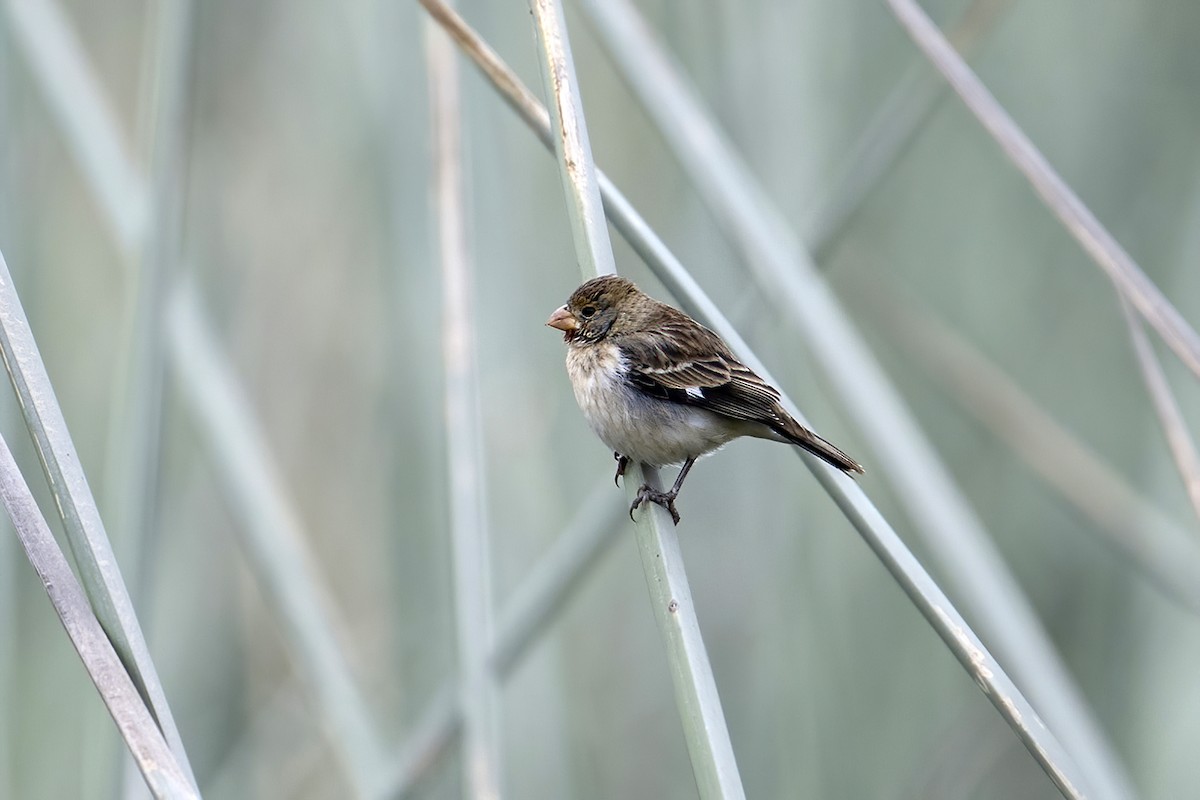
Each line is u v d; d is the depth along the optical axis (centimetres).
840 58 1080
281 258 1239
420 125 1004
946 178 1203
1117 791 716
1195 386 1183
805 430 800
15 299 536
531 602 812
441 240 789
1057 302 1225
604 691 1156
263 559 916
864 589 1061
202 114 1212
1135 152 1182
